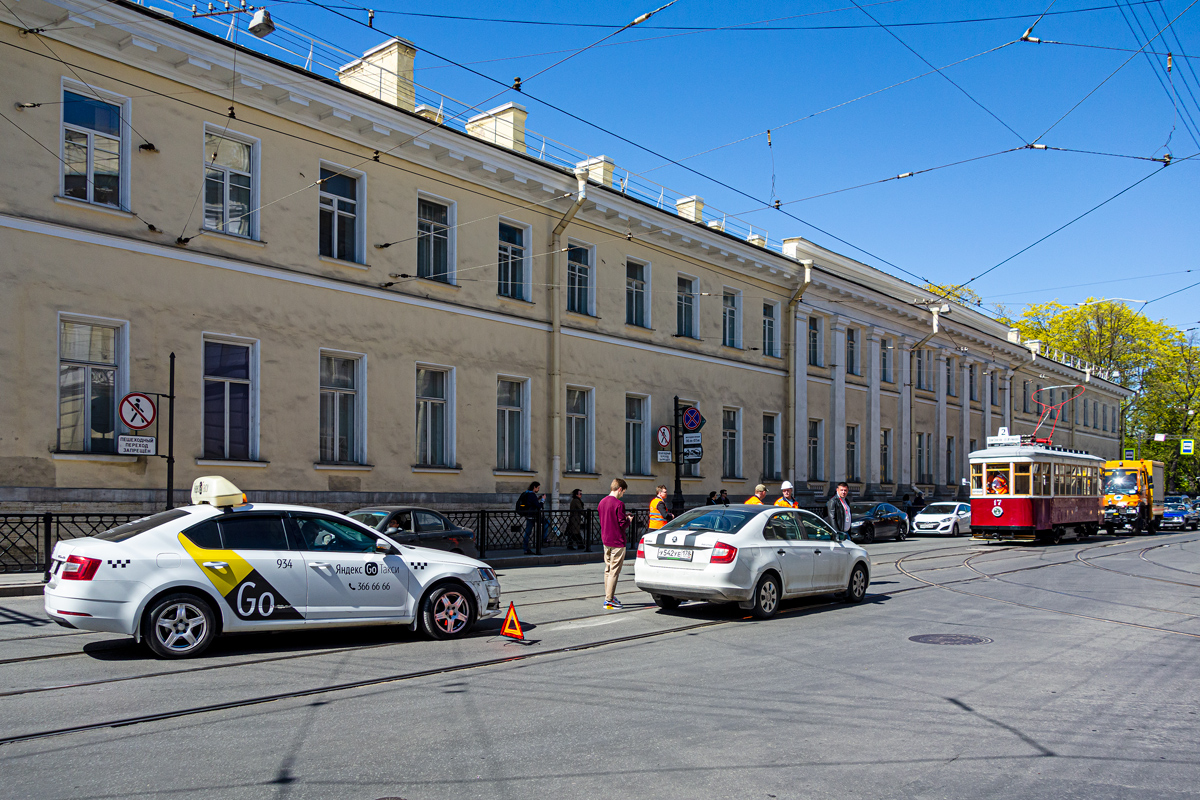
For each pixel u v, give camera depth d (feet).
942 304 143.95
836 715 23.29
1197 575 62.90
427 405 70.38
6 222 48.14
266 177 59.67
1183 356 219.00
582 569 63.87
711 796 17.11
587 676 27.53
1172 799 17.40
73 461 50.24
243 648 30.91
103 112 52.85
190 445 55.11
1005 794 17.53
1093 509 108.78
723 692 25.63
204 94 56.59
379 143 66.08
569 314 81.51
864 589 46.24
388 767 18.49
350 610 31.32
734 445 101.55
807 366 112.37
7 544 46.93
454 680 26.76
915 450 137.18
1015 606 44.80
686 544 39.78
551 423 78.89
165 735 20.57
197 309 55.83
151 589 28.30
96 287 51.57
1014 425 169.78
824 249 115.65
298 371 60.85
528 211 78.02
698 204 105.81
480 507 72.54
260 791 17.01
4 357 47.88
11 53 48.70
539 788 17.38
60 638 32.27
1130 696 25.93
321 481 61.87
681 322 95.61
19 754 19.13
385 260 66.59
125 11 51.49
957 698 25.35
